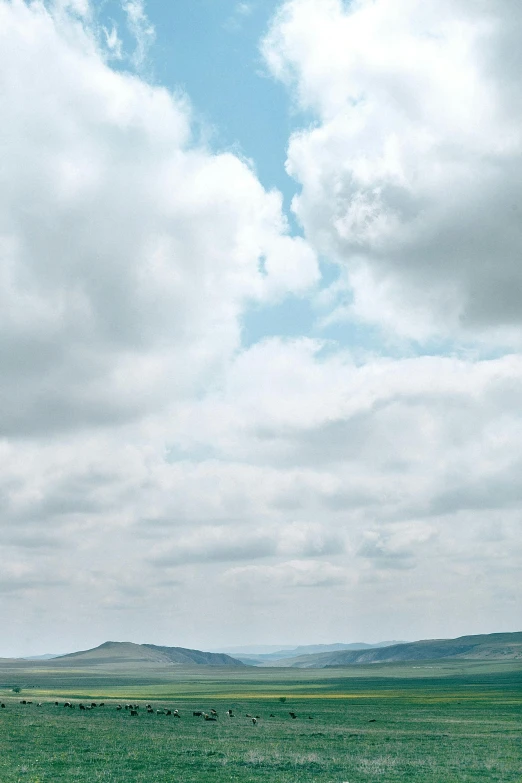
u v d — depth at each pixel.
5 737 52.44
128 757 42.97
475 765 42.31
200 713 84.69
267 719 82.38
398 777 37.44
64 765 39.38
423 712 96.06
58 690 167.88
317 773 38.56
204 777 36.28
